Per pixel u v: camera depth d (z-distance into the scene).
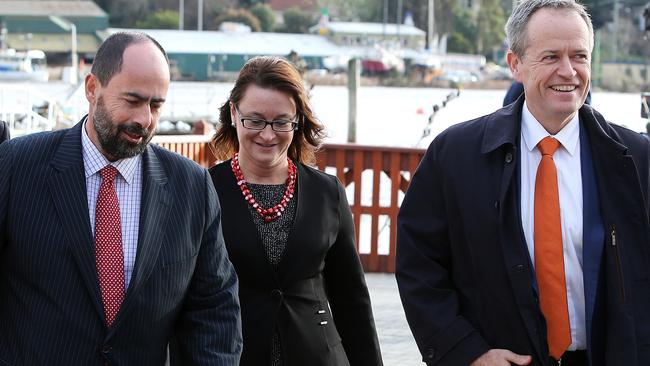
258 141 4.40
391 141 25.56
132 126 3.40
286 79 4.40
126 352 3.49
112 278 3.49
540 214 3.97
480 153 4.10
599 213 3.98
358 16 98.38
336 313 4.67
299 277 4.38
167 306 3.59
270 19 94.31
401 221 4.28
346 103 43.59
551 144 4.01
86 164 3.55
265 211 4.41
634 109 41.84
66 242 3.45
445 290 4.16
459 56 88.00
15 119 24.86
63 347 3.43
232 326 3.78
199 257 3.76
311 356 4.34
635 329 3.91
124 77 3.37
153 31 83.94
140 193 3.61
